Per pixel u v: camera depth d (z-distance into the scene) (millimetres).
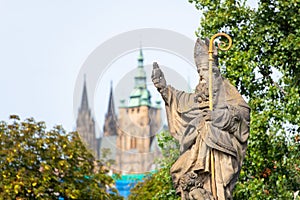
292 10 35750
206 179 21406
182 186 21312
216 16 36281
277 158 34500
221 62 35625
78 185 53938
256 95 35750
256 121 34031
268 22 36156
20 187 51531
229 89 21766
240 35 36031
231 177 21312
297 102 34156
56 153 53406
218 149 21234
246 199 33500
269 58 35812
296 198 33375
